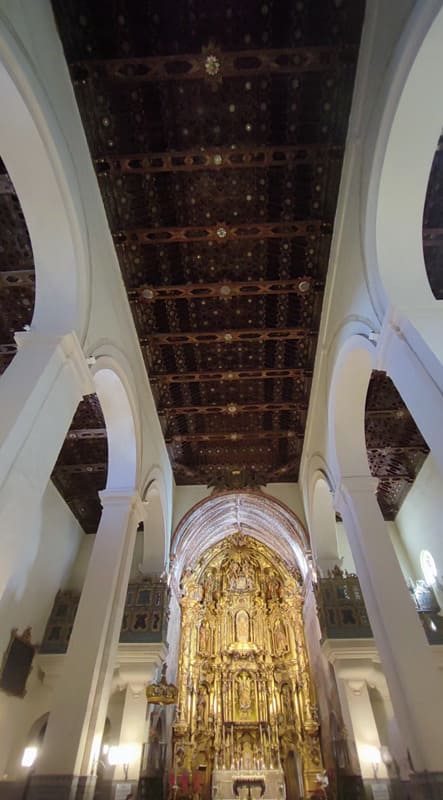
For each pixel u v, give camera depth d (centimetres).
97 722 600
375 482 788
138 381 932
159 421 1156
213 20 566
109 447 877
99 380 771
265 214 759
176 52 587
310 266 835
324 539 1195
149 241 762
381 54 518
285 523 1380
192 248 802
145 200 727
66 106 569
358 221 623
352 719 952
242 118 649
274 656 1588
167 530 1255
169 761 1230
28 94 458
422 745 516
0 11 415
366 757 894
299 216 757
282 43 584
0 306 830
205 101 630
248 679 1552
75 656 632
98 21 554
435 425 434
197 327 945
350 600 1098
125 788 862
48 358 489
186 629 1539
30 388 455
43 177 520
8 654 988
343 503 812
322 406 982
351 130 628
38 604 1142
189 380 1050
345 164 664
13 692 995
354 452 824
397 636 605
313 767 1257
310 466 1163
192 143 671
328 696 1198
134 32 567
